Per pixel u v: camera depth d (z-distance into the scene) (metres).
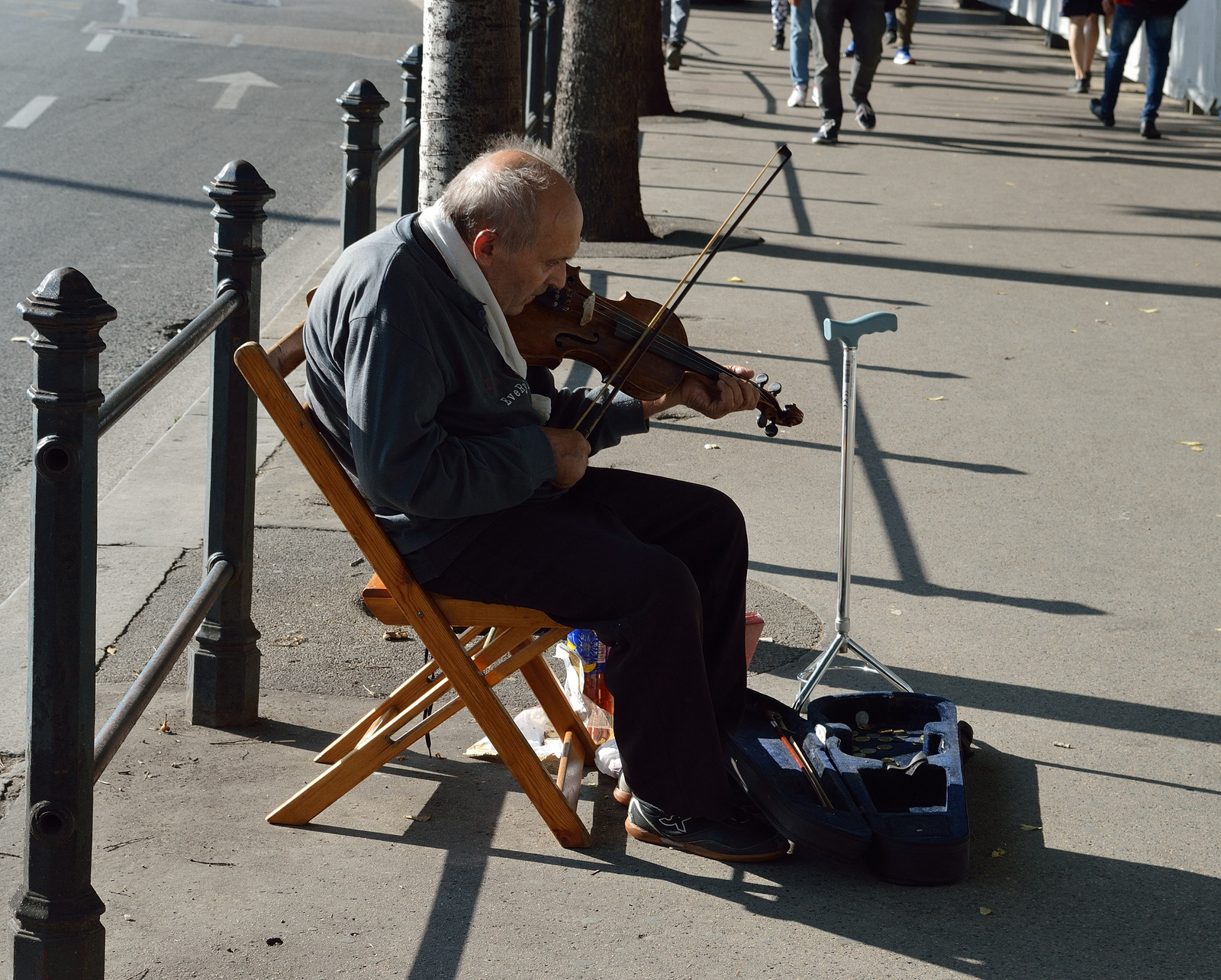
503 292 2.85
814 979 2.59
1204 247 9.45
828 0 12.27
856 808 2.93
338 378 2.78
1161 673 3.89
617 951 2.66
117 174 10.38
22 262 8.03
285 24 19.92
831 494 5.16
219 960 2.59
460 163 4.93
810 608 4.23
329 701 3.66
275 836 3.03
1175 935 2.75
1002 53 20.66
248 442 3.35
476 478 2.76
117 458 5.60
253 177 3.23
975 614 4.24
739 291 7.94
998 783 3.31
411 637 4.04
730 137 12.79
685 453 5.51
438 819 3.13
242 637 3.46
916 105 15.18
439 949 2.65
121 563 4.39
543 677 3.37
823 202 10.34
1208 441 5.82
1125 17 13.86
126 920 2.70
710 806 2.94
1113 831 3.12
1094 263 8.91
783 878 2.93
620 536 2.91
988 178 11.45
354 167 4.64
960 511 5.03
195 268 8.11
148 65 15.54
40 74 14.51
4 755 3.29
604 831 3.11
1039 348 7.11
